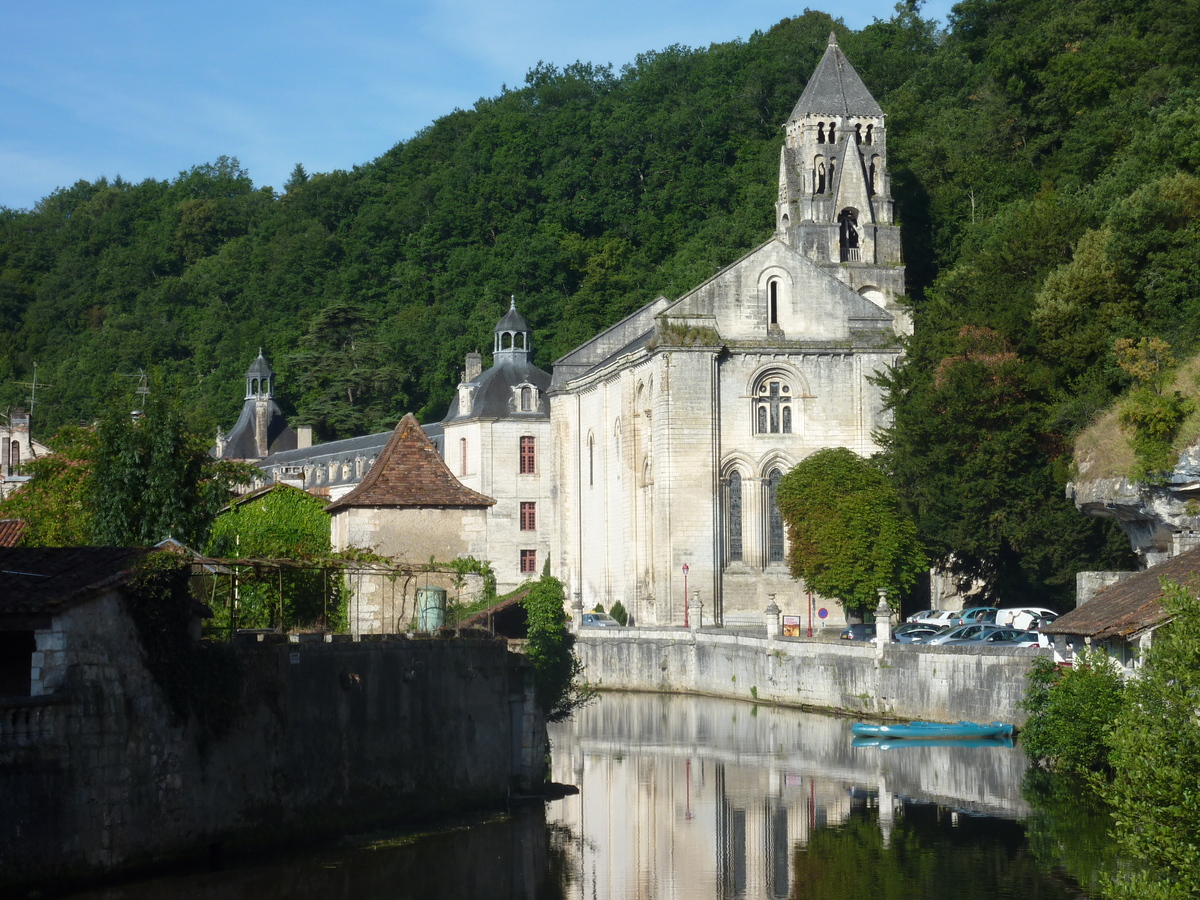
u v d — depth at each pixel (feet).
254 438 527.81
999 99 421.59
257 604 151.84
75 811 98.94
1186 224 232.53
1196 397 189.47
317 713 120.26
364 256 614.75
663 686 265.13
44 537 179.93
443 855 120.98
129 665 104.32
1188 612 91.40
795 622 257.14
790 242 343.87
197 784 108.99
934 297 309.63
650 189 549.95
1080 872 119.14
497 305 532.32
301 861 114.42
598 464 341.82
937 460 241.96
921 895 113.80
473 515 168.14
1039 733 154.71
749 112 546.26
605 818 143.02
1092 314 234.58
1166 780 86.74
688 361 287.69
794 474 277.64
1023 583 253.65
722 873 121.60
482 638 142.20
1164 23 378.73
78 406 593.42
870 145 345.51
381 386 538.47
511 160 582.76
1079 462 211.61
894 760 172.04
